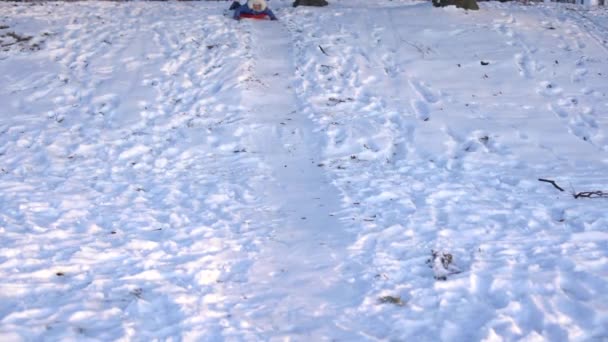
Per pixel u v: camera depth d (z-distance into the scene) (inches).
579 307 188.5
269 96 425.4
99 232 251.3
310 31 539.8
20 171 323.6
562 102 401.4
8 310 185.0
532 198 276.7
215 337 177.3
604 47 496.4
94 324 180.5
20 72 460.8
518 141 350.6
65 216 266.1
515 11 615.8
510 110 391.9
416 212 263.9
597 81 430.3
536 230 243.3
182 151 353.4
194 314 187.9
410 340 176.7
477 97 411.8
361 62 471.2
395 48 492.7
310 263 225.1
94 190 299.3
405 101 410.3
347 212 267.9
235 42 515.5
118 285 204.8
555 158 327.9
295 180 313.3
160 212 274.1
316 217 266.8
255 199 290.2
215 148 358.3
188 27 555.2
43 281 205.9
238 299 200.7
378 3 651.5
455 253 225.1
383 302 195.6
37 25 552.1
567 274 207.2
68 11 610.5
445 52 482.6
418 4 604.7
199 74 457.4
